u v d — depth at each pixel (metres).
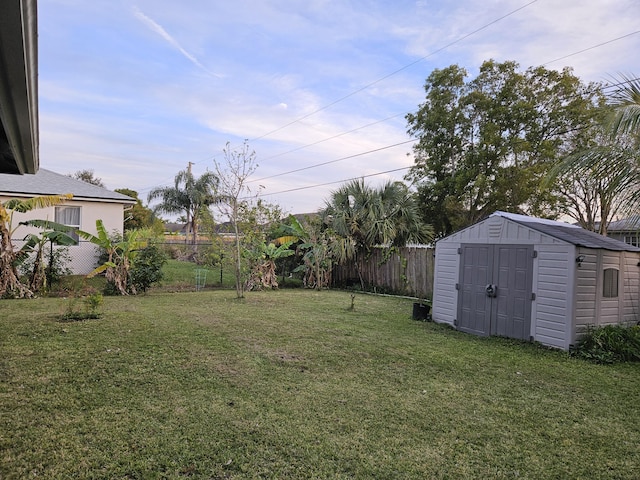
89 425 3.05
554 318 6.16
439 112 17.91
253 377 4.27
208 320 7.28
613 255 6.65
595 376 4.84
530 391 4.23
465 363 5.18
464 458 2.80
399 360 5.17
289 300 10.56
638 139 5.40
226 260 12.32
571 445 3.06
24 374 4.08
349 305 9.95
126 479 2.39
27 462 2.52
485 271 7.22
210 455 2.70
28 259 11.12
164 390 3.81
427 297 11.84
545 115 16.28
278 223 14.34
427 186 18.75
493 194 16.03
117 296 10.31
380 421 3.33
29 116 2.62
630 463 2.81
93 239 10.33
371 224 13.15
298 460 2.69
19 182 12.99
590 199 18.16
